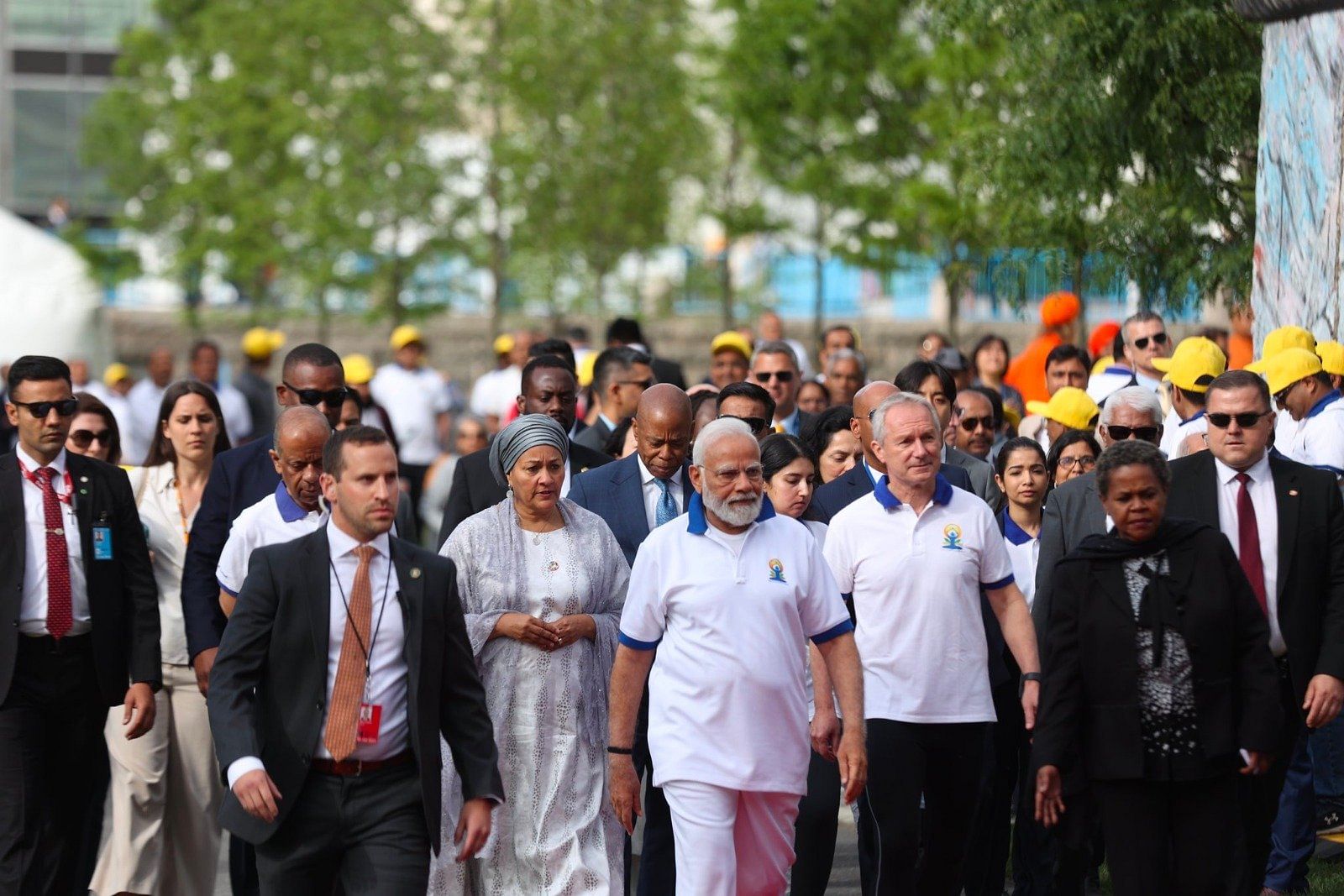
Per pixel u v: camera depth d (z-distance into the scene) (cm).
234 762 1731
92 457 2484
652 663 2188
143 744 2378
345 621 1780
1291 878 2409
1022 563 2448
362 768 1775
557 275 7956
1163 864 1891
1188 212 3391
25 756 2214
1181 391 2583
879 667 2102
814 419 2580
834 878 2591
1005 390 3853
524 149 7688
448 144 7925
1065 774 1970
